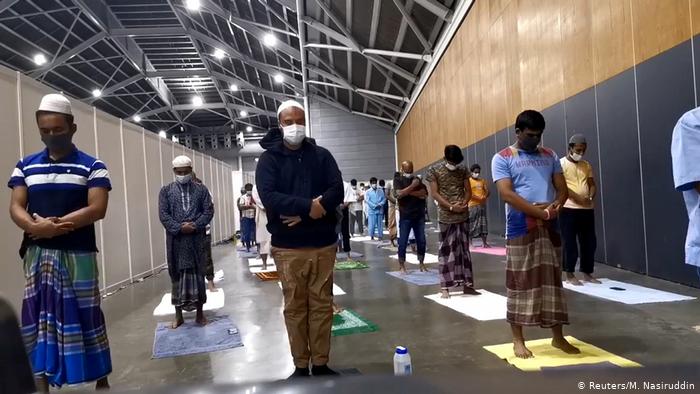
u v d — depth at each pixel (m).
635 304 3.96
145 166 7.89
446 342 3.35
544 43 7.11
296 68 19.17
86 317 2.34
